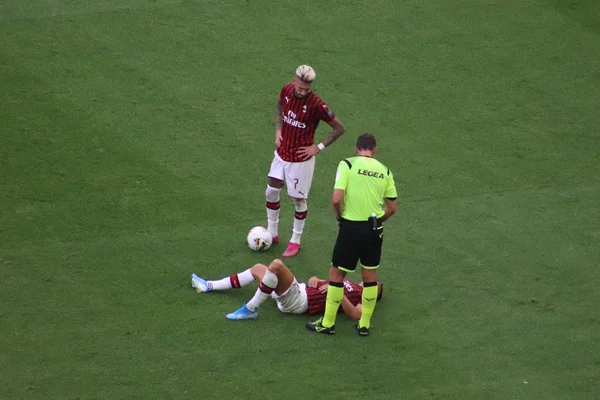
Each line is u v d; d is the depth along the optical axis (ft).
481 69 156.46
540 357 95.04
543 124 142.51
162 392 87.10
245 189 123.34
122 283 102.83
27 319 95.86
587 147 137.28
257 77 149.59
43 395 85.61
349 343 95.86
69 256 106.83
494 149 135.64
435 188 125.80
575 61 160.45
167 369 90.17
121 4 167.12
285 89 105.60
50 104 138.31
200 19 164.55
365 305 95.81
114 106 139.23
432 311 101.71
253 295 103.04
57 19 160.76
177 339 94.48
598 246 114.62
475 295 104.73
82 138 131.03
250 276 100.48
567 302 104.06
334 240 114.52
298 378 90.12
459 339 97.25
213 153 130.52
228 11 167.73
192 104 141.59
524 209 122.11
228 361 91.81
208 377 89.45
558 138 139.13
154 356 91.81
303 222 109.19
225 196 121.49
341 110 142.41
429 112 143.84
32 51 151.12
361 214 92.94
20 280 102.01
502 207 122.31
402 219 118.93
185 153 129.90
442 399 88.38
